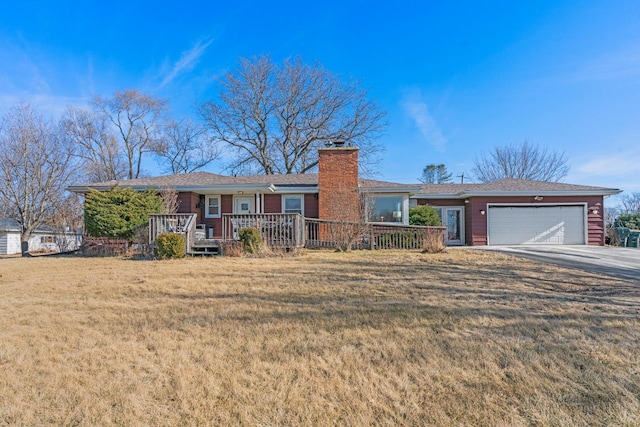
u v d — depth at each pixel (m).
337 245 11.43
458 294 5.05
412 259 9.00
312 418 2.12
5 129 18.94
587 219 14.92
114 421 2.09
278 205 14.73
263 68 27.27
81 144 26.61
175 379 2.58
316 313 4.15
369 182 14.90
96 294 5.28
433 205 16.39
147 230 10.84
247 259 9.24
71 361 2.89
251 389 2.44
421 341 3.23
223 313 4.19
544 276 6.44
